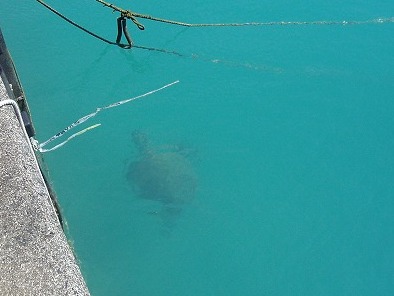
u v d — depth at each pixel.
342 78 7.88
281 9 9.05
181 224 6.03
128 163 6.43
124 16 7.23
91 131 6.86
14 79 5.26
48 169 6.18
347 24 8.69
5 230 2.85
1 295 2.58
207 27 8.56
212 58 8.10
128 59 8.00
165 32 8.42
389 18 8.80
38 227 2.89
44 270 2.71
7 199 2.98
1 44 5.13
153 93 7.55
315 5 9.16
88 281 5.27
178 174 6.12
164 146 6.67
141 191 6.08
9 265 2.71
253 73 7.95
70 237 5.49
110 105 7.28
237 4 9.16
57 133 6.78
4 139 3.28
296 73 7.89
